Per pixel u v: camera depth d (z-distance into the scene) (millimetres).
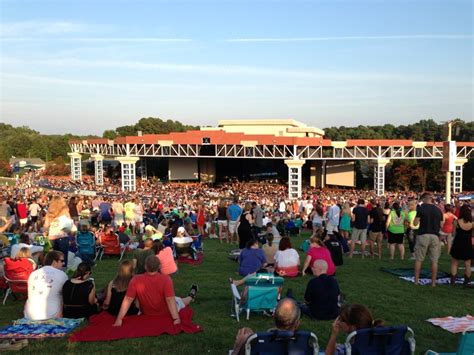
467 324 7133
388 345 4586
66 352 5918
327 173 80812
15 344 6062
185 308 7480
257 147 65312
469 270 9734
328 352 4867
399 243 13531
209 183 85625
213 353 5996
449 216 14406
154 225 19000
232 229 18109
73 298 7211
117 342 6289
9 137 163750
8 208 17281
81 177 90875
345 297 8492
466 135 105812
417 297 8906
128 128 145625
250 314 7805
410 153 70188
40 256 9586
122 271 7250
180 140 65125
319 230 12500
